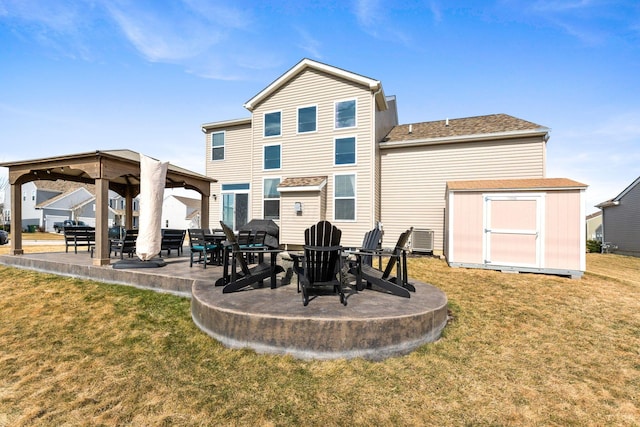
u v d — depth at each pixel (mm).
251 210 13680
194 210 40375
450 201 8398
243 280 4656
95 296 5461
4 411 2633
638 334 4320
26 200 33625
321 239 4391
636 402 2816
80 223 31984
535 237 7566
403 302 4188
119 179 10562
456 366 3332
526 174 10734
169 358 3430
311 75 12602
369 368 3203
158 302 5137
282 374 3078
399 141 12266
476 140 11336
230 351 3488
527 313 5031
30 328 4332
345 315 3508
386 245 12602
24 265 7590
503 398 2820
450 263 8406
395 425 2447
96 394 2836
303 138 12695
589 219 28500
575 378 3188
